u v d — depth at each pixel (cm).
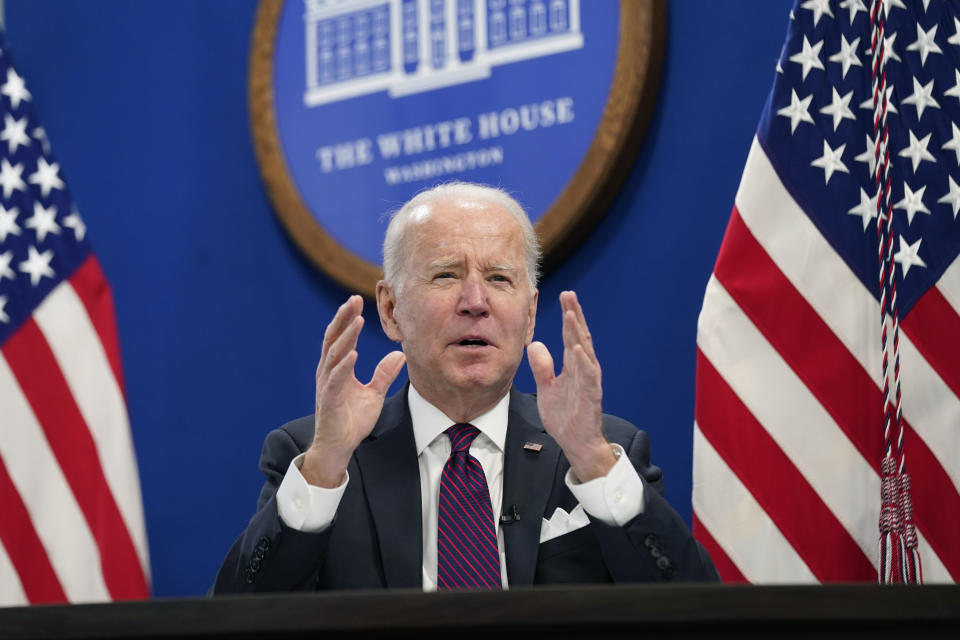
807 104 424
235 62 617
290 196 581
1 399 523
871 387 403
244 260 598
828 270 412
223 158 612
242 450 584
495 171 532
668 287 492
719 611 170
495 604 170
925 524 388
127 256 630
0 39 573
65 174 655
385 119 566
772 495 402
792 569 397
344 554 304
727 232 423
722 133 489
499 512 314
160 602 176
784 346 410
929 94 418
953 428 394
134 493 529
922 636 177
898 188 412
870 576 394
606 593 170
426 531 312
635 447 332
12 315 534
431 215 328
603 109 507
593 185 502
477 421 326
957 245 407
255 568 278
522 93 530
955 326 401
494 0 545
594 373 277
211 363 598
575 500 313
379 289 349
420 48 562
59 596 508
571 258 517
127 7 652
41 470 520
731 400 410
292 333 579
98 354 541
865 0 430
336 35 585
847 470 399
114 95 648
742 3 493
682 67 502
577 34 520
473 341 318
